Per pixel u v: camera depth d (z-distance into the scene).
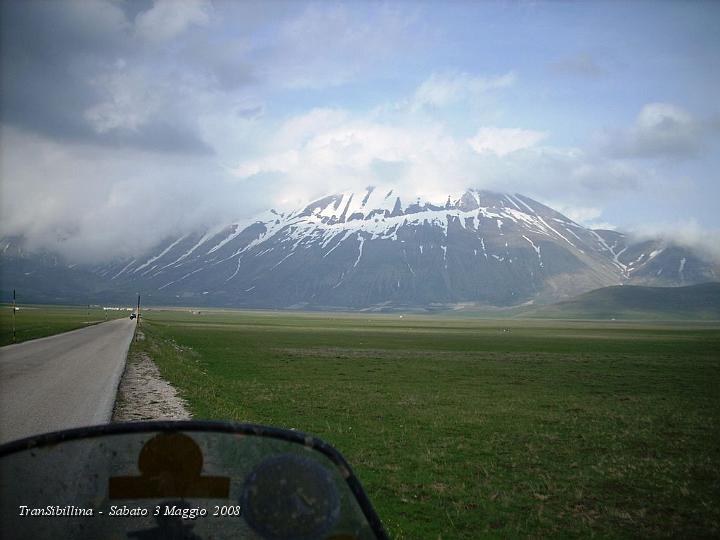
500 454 19.42
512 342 101.56
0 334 70.69
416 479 15.93
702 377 49.41
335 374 45.22
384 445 20.00
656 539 12.18
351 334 119.50
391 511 13.23
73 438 3.47
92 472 3.42
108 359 41.91
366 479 15.74
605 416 28.27
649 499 14.95
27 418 18.89
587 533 12.32
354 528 3.50
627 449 20.84
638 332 160.12
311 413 26.11
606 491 15.55
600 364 60.69
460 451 19.66
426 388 38.00
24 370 33.94
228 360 54.59
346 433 21.86
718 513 13.87
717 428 25.59
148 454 3.47
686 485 16.20
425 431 22.98
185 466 3.47
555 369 54.22
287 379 40.66
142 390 26.27
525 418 27.02
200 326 140.38
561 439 22.27
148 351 50.34
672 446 21.55
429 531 12.03
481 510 13.55
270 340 91.19
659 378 48.00
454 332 142.75
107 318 171.50
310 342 89.31
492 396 34.94
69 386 27.09
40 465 3.42
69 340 63.91
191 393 25.95
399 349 78.81
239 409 24.42
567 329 183.25
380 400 31.42
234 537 3.43
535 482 16.08
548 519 13.12
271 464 3.53
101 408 21.02
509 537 11.87
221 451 3.49
